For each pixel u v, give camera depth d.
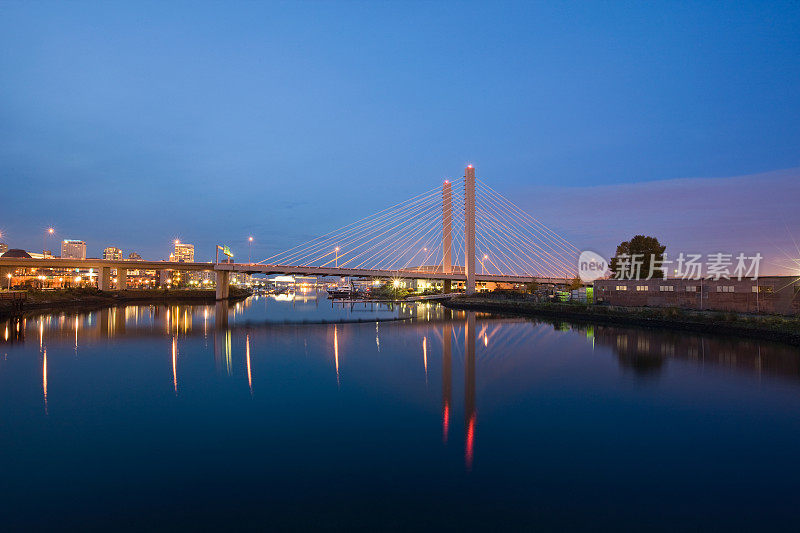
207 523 13.02
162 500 14.27
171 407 24.45
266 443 19.09
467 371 34.22
